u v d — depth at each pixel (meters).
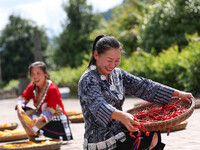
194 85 9.57
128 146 2.23
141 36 16.44
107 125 2.24
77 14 35.44
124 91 2.41
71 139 4.32
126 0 22.30
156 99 2.45
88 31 34.91
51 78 18.00
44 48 43.97
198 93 9.52
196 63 9.56
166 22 15.10
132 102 9.58
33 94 4.28
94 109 2.12
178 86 10.49
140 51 16.09
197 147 3.55
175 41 14.84
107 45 2.14
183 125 4.70
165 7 15.48
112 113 2.06
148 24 15.95
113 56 2.14
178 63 10.04
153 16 15.82
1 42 45.34
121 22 21.11
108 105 2.10
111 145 2.21
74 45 34.34
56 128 4.24
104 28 23.22
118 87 2.34
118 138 2.22
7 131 5.29
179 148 3.56
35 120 4.00
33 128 4.16
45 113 4.07
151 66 11.31
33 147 3.71
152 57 11.79
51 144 3.81
